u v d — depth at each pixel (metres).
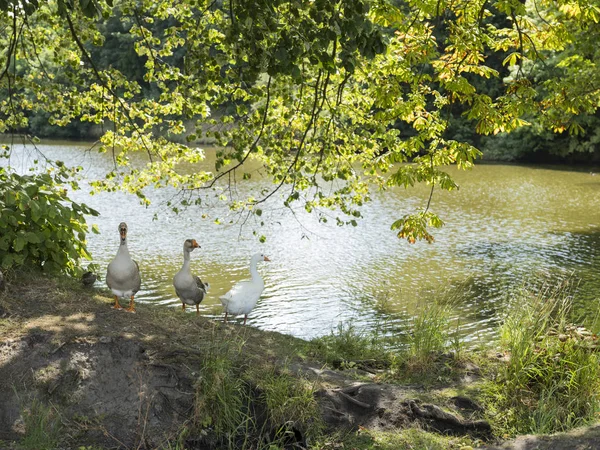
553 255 21.38
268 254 21.06
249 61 8.20
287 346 9.93
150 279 17.61
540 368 8.88
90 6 6.83
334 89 11.51
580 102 11.91
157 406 7.79
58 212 10.73
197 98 10.41
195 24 10.72
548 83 12.18
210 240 22.86
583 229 26.12
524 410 8.43
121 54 70.31
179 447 7.43
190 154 12.59
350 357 10.30
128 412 7.71
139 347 8.37
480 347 11.63
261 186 36.06
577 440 7.25
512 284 17.64
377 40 7.75
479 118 10.05
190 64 9.59
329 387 8.44
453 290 16.91
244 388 8.15
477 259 20.70
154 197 32.25
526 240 23.83
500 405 8.52
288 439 7.81
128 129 12.68
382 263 20.09
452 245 22.83
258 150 10.21
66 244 11.05
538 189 38.53
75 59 12.39
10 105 12.46
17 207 10.61
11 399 7.57
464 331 13.67
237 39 8.26
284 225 26.17
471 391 8.79
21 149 58.53
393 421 8.06
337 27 7.56
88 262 18.84
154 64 11.75
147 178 12.67
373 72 10.63
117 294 9.54
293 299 16.22
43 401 7.62
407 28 10.29
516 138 56.50
